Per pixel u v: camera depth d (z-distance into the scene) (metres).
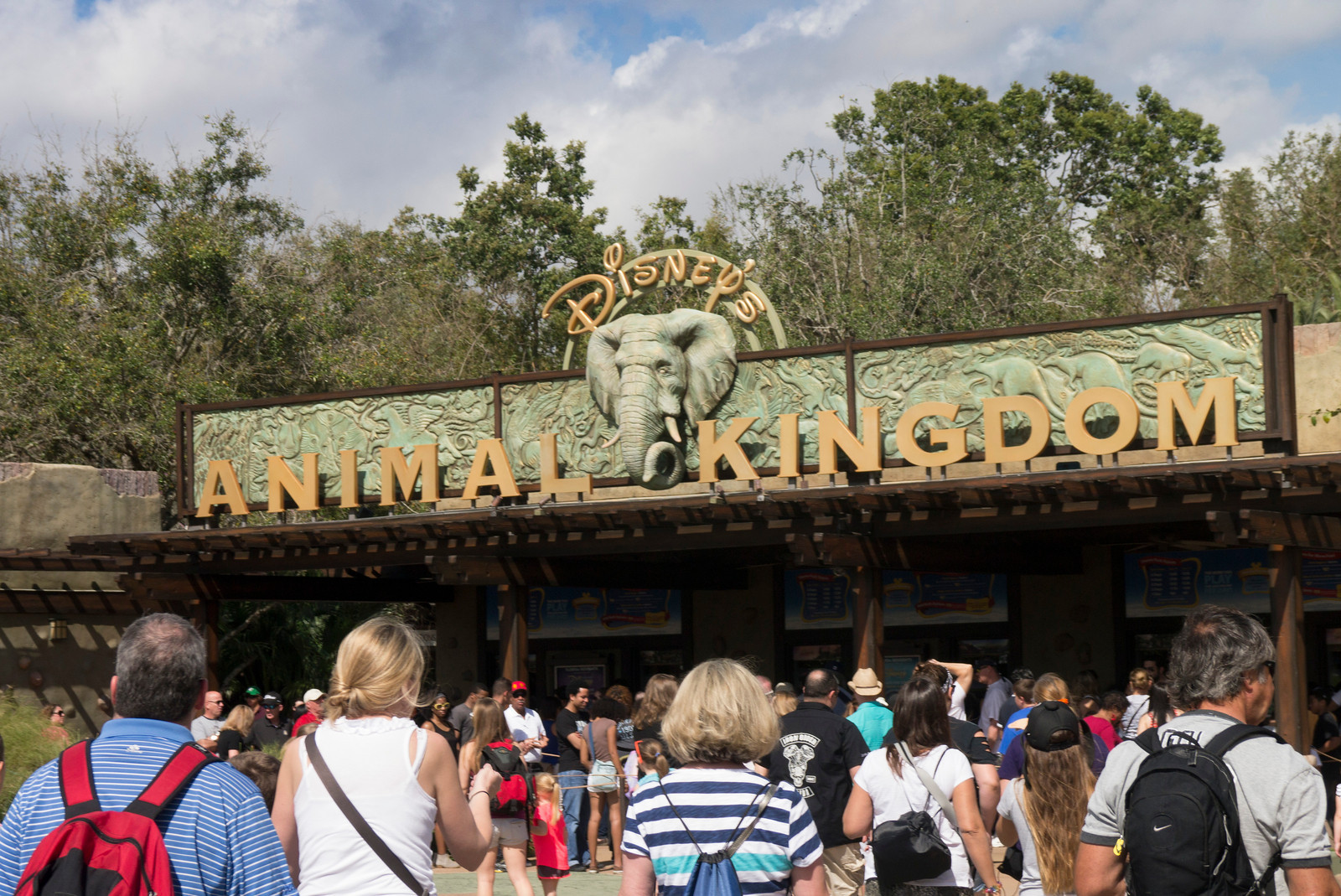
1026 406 15.09
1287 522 12.74
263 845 3.61
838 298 32.56
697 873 4.10
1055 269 33.47
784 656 20.30
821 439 16.12
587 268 40.06
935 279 32.16
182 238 30.67
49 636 19.83
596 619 21.62
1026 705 10.20
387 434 19.19
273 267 33.00
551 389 18.55
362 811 4.34
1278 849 3.62
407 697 4.61
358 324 35.38
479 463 17.92
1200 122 45.44
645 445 17.67
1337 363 16.69
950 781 6.02
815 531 14.77
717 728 4.23
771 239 35.06
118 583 18.58
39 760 13.14
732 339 17.69
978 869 5.93
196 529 18.34
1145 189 44.53
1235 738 3.73
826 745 7.34
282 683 25.61
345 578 20.95
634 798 4.31
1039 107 46.03
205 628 19.08
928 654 19.34
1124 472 12.91
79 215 31.83
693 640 20.98
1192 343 14.82
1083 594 18.42
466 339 37.06
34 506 20.22
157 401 28.53
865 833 6.32
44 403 27.55
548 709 21.45
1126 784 3.91
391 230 41.53
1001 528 14.28
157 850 3.38
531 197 40.72
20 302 29.73
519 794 9.05
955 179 36.19
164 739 3.68
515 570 17.03
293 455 19.59
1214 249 34.72
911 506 14.35
